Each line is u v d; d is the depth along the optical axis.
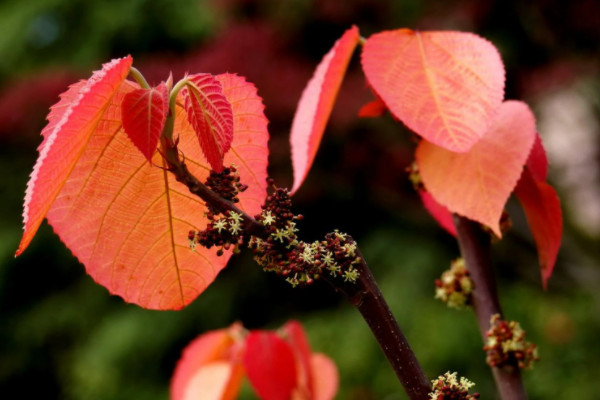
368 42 0.60
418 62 0.59
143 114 0.52
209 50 2.86
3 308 3.80
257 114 0.56
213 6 3.05
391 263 2.95
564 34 2.55
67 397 3.69
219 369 0.76
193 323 3.29
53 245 3.73
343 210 3.02
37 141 3.34
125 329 3.28
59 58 3.88
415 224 3.02
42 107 3.17
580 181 3.13
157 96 0.52
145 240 0.56
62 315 3.59
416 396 0.54
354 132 2.67
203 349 0.78
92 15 3.82
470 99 0.59
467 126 0.58
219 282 3.32
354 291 0.54
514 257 2.80
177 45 3.71
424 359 2.71
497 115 0.61
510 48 2.57
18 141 3.34
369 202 2.99
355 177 2.77
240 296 3.27
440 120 0.59
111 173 0.55
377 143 2.67
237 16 2.98
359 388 2.76
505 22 2.58
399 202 2.83
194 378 0.75
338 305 3.23
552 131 3.16
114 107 0.54
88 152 0.55
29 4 4.05
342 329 2.93
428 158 0.61
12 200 3.80
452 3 2.63
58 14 3.90
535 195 0.62
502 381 0.61
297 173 0.63
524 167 0.62
